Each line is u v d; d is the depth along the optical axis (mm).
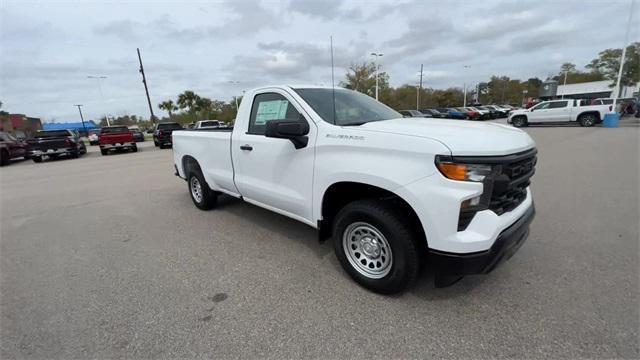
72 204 6211
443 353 2072
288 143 3168
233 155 4039
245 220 4742
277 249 3707
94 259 3619
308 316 2482
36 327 2455
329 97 3369
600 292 2633
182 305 2680
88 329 2416
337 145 2695
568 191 5508
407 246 2424
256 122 3707
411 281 2510
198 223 4672
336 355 2088
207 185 4992
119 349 2201
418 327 2316
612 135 13414
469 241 2139
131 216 5184
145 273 3248
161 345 2229
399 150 2307
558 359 1986
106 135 18422
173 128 20641
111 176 9602
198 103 49188
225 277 3111
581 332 2195
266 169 3521
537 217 4352
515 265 3107
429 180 2174
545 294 2637
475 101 70188
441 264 2244
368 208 2557
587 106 18625
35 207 6152
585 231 3836
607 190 5469
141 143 29203
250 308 2607
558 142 12008
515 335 2197
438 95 65000
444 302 2584
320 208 2955
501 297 2619
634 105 25250
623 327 2223
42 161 16609
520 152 2365
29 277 3256
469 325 2314
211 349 2176
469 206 2146
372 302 2625
